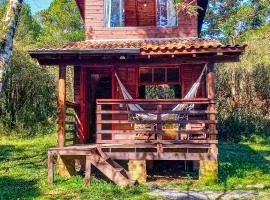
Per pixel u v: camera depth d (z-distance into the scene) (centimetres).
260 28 3288
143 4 1653
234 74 2592
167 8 1535
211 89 1162
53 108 2495
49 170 1108
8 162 1512
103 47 1220
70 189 1050
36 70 2459
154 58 1225
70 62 1240
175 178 1240
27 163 1490
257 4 3077
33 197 968
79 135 1423
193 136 1366
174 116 1241
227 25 3228
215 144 1140
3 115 2295
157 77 1442
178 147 1149
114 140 1170
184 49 1156
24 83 2361
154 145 1155
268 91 2558
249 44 2850
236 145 2225
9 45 994
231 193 1026
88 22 1534
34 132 2342
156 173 1329
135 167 1156
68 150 1099
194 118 1377
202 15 1712
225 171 1348
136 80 1430
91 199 946
